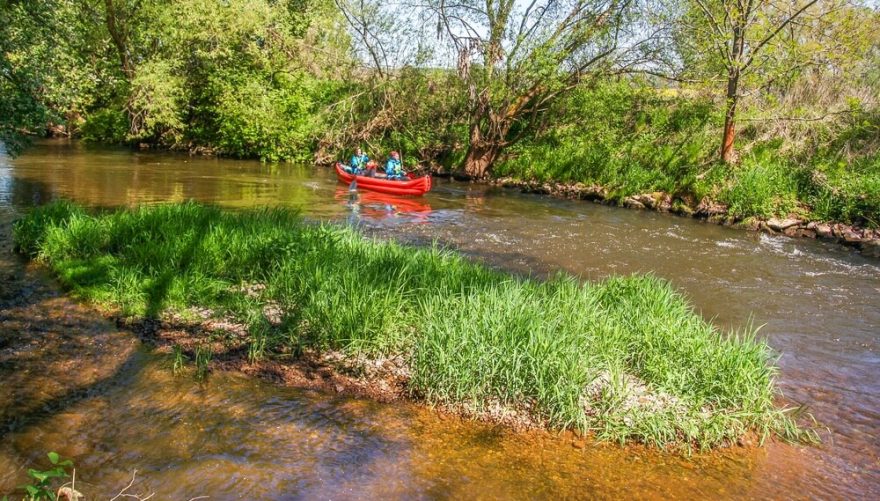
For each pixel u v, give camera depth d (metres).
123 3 24.78
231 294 7.74
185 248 8.59
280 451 4.71
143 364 6.07
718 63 17.91
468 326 5.89
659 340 6.25
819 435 5.49
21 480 4.16
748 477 4.80
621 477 4.68
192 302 7.62
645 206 17.75
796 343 7.80
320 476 4.42
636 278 8.55
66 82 15.05
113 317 7.18
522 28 21.03
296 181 20.08
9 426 4.82
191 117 28.05
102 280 7.98
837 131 17.16
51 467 4.33
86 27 23.75
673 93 21.28
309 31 26.23
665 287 8.69
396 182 18.22
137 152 26.22
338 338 6.50
